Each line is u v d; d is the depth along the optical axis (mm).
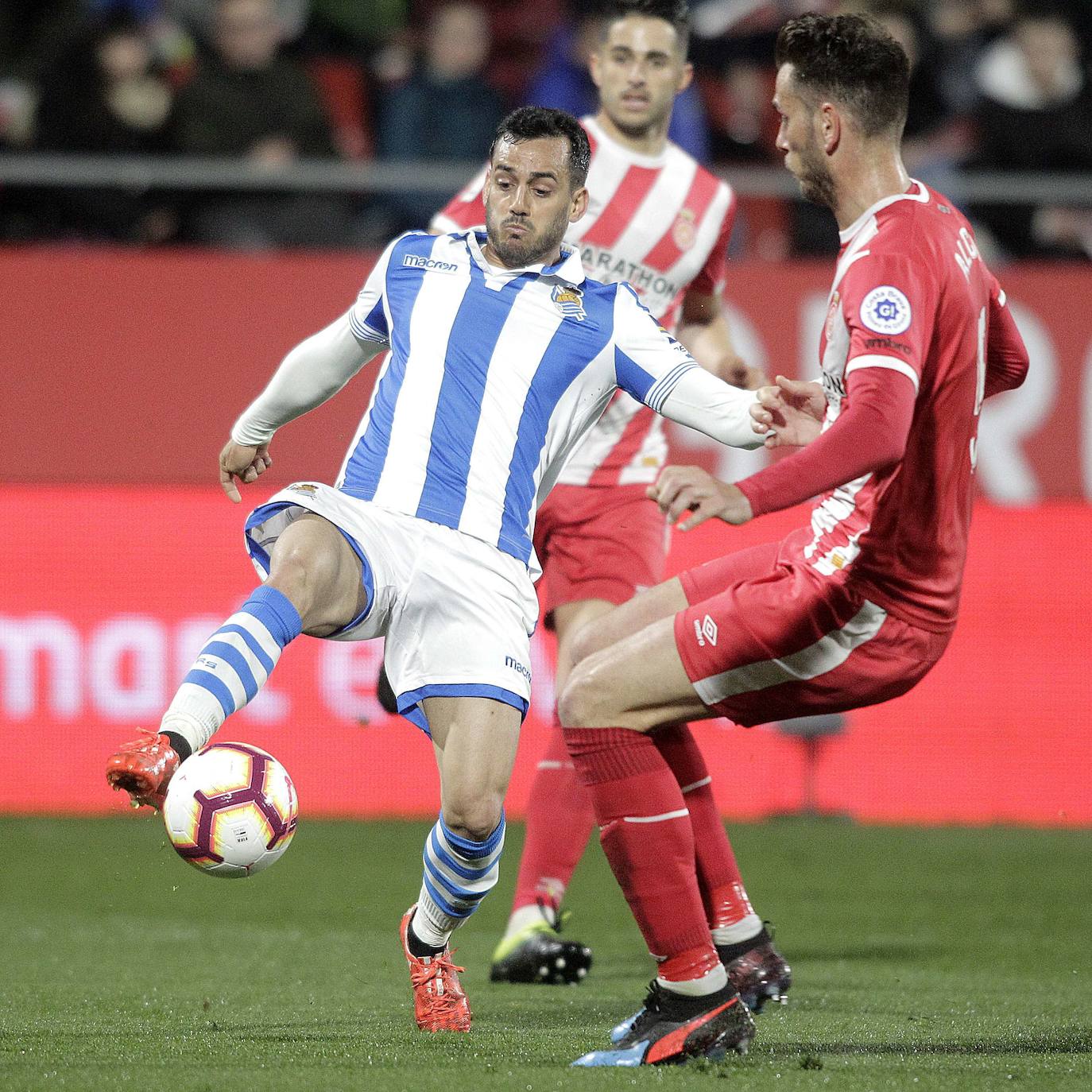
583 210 14031
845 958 18828
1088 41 40438
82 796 29891
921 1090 10828
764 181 31656
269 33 35750
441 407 13438
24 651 29844
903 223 12133
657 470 19297
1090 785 30672
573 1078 11078
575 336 13570
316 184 32312
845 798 30609
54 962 17703
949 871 25766
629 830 12203
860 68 12391
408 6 42531
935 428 12172
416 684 13227
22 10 42281
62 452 29906
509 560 13344
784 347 29984
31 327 29922
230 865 12055
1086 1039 13234
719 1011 12078
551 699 29797
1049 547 30531
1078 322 30375
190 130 35188
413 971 13648
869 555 12219
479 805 12914
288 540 12766
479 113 37125
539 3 42406
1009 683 30609
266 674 12328
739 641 12289
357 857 26422
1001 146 36750
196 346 30109
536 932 17016
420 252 14008
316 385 14453
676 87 19531
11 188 33969
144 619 30000
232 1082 10711
